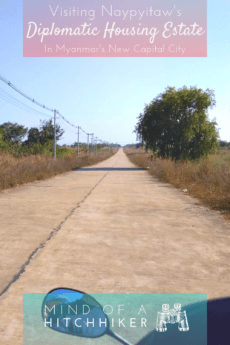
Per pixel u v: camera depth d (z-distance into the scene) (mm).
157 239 5605
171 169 19094
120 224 6828
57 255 4641
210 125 28000
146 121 28812
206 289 3391
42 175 19219
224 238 5691
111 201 10242
